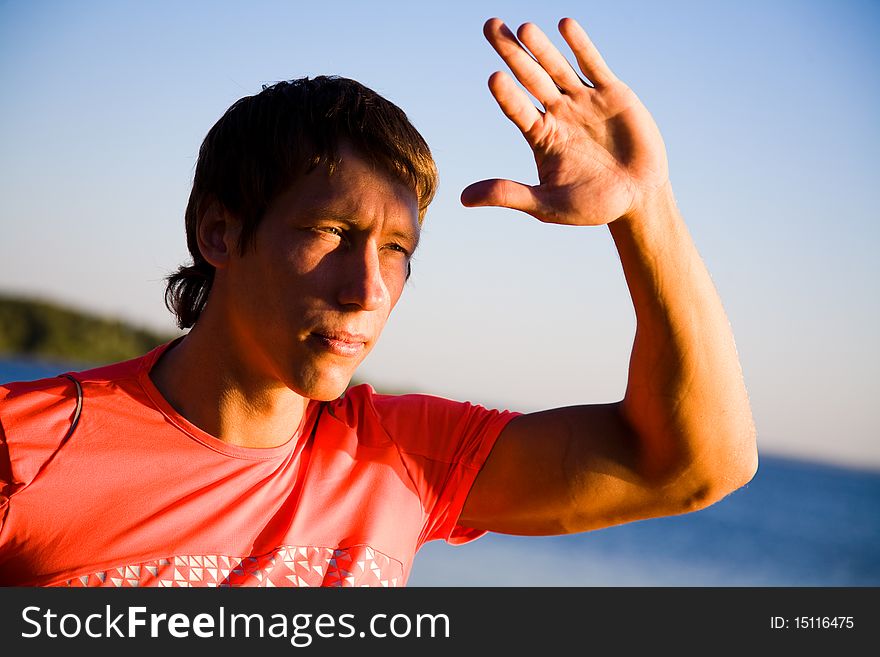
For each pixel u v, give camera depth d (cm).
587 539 1645
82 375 153
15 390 148
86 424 144
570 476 163
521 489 166
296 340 141
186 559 140
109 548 137
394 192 146
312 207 141
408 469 164
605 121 142
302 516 150
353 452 161
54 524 137
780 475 3822
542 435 167
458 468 167
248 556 145
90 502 139
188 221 168
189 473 145
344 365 142
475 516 171
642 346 154
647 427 157
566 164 140
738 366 158
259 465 150
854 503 2977
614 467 162
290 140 144
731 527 2170
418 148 153
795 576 1955
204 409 150
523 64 138
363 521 154
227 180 151
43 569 135
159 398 149
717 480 160
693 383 152
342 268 142
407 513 160
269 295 143
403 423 170
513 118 138
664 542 1880
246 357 148
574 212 138
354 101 148
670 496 163
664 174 144
